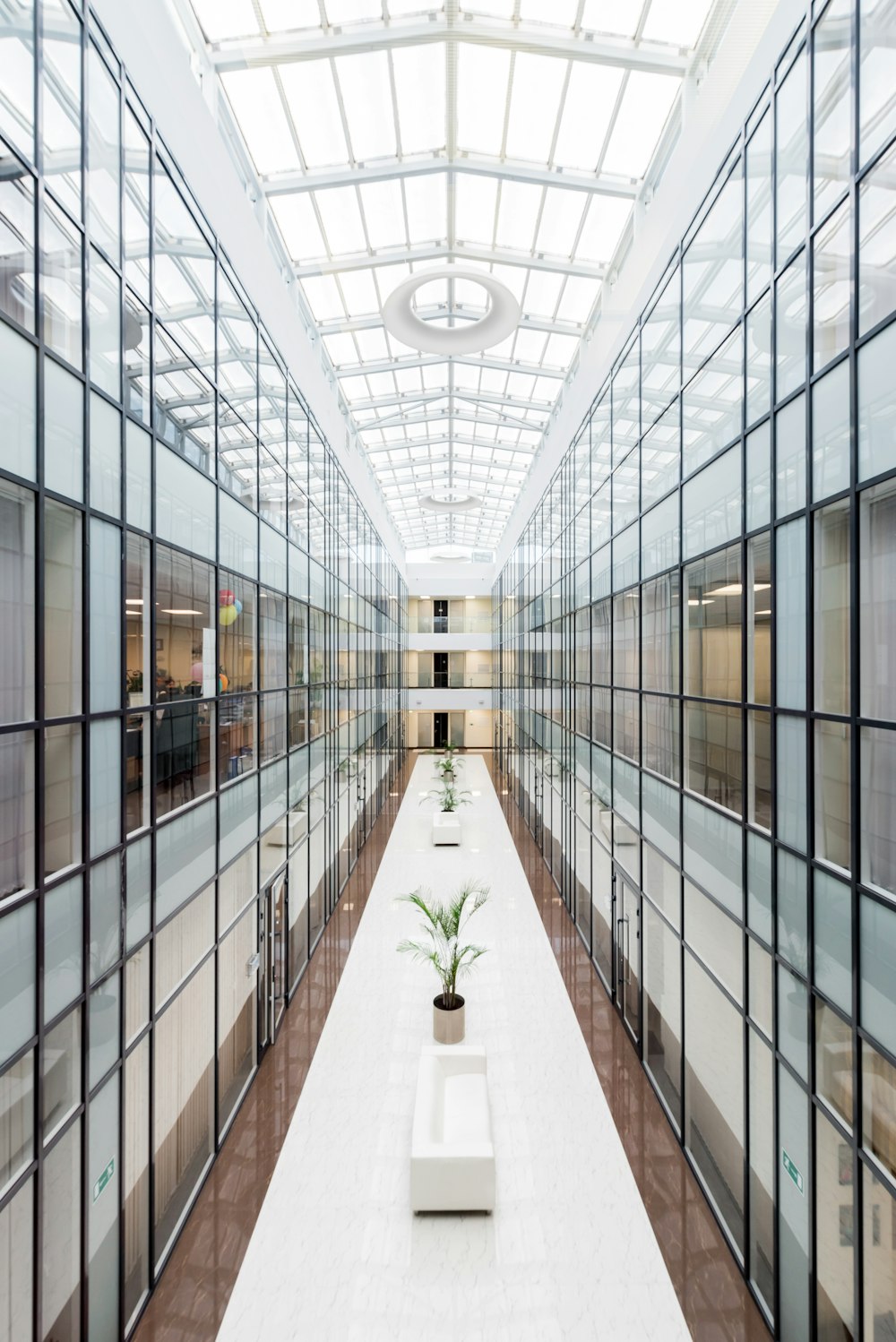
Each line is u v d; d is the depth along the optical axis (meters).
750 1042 5.40
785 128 4.88
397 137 8.88
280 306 9.38
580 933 11.76
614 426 9.78
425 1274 5.23
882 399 3.79
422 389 17.06
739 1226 5.39
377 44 7.31
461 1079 6.94
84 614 4.43
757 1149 5.21
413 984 9.97
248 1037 7.67
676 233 7.14
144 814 5.30
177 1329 4.82
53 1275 4.03
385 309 8.83
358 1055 8.15
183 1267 5.32
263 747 8.42
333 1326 4.84
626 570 9.09
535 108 8.38
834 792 4.30
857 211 4.00
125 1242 4.86
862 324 3.97
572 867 12.68
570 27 7.19
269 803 8.67
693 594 6.71
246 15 7.05
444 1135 6.30
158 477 5.58
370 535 20.20
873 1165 3.83
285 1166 6.37
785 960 4.85
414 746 39.22
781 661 4.95
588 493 11.55
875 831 3.87
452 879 15.03
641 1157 6.51
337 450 14.04
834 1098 4.26
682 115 7.59
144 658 5.34
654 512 7.90
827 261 4.34
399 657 30.77
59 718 4.15
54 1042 4.11
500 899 13.70
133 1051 5.05
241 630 7.68
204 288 6.61
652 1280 5.21
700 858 6.48
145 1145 5.22
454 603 37.84
